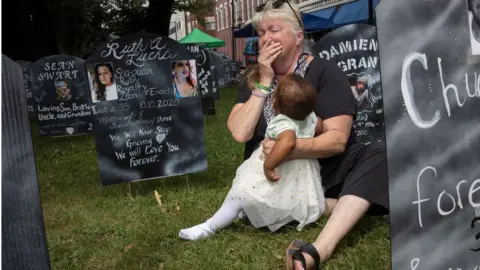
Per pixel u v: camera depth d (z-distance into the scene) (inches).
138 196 168.1
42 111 330.0
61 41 1079.6
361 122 179.0
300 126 108.5
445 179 71.4
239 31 867.4
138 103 173.8
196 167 180.5
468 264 74.6
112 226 136.9
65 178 211.2
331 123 112.4
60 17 831.1
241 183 114.8
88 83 168.7
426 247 71.4
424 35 68.3
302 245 94.7
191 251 114.4
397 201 68.7
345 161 113.7
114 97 171.3
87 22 1162.0
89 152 279.6
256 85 116.9
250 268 103.6
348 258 103.5
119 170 173.3
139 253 116.0
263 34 116.8
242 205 115.3
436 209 71.3
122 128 172.7
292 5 116.7
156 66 174.4
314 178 112.6
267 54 114.1
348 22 764.0
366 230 119.6
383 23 66.0
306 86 104.9
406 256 70.3
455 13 70.1
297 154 108.0
